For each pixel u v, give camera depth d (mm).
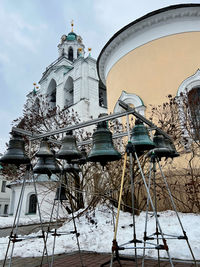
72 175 10422
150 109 11398
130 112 4168
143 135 4242
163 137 5203
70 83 28375
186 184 8891
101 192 8820
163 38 11844
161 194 9070
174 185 9609
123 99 12547
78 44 38219
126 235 6855
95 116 24781
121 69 13164
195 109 10352
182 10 11250
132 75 12500
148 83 11805
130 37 12797
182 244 5680
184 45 11320
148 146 4281
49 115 14586
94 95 25672
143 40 12391
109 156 4441
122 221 8211
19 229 12938
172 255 5195
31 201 22953
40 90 31953
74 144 4855
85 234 7445
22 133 4906
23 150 4684
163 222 7785
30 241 7395
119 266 4871
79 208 10555
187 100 10086
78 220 8789
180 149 10047
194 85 10617
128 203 9273
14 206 24234
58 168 5988
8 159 4465
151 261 5031
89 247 6461
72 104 24875
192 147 9516
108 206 8523
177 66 11195
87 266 4965
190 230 6676
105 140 4246
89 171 10320
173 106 10406
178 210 9336
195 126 9852
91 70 26641
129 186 8891
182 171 9750
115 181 9164
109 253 5871
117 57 13539
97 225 8047
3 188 43031
